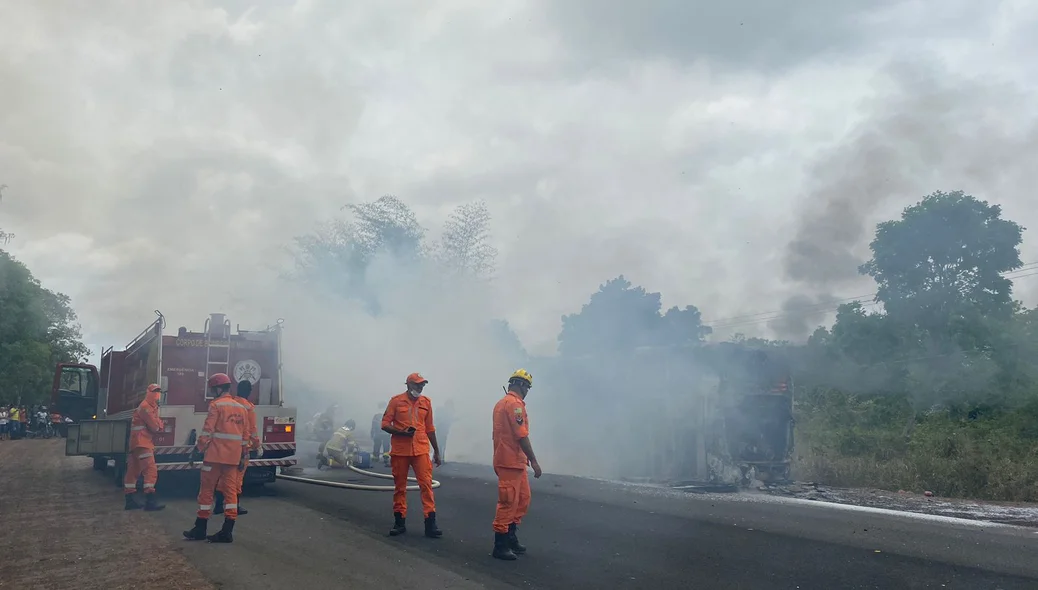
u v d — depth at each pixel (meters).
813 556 7.76
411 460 8.85
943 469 14.65
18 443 32.06
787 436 15.27
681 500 12.08
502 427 7.70
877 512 11.12
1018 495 13.25
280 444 13.13
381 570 7.05
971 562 7.56
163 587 6.45
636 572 7.04
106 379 17.98
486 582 6.62
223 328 13.35
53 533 9.23
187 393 12.88
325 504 11.50
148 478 11.30
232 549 8.09
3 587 6.56
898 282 26.19
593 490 13.36
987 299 25.28
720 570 7.13
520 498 7.73
